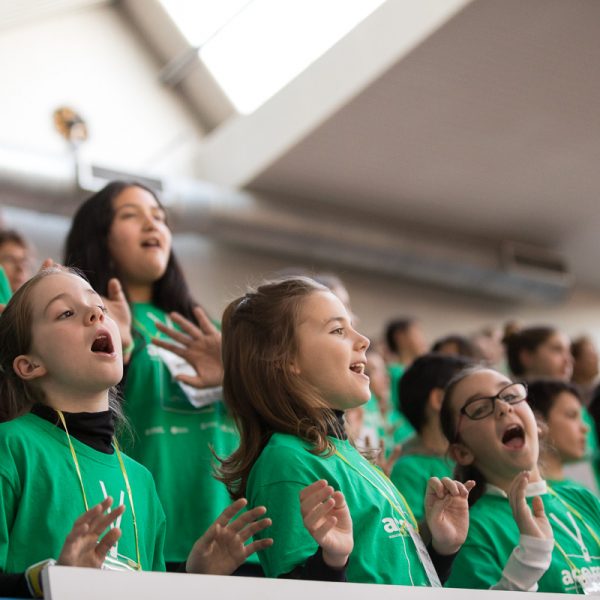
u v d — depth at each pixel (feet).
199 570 7.70
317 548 8.19
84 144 28.45
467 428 11.30
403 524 9.11
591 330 38.99
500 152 30.35
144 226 13.30
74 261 13.15
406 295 35.53
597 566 11.27
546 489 11.69
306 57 28.89
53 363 8.77
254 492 8.82
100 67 29.53
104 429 8.92
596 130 29.55
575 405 14.57
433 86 27.12
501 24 25.07
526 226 34.94
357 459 9.50
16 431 8.42
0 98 27.32
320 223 31.12
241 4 28.99
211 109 31.35
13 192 25.13
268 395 9.53
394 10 26.25
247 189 30.35
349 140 28.94
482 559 10.69
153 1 30.12
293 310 9.80
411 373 14.25
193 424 12.17
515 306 37.78
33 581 6.93
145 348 12.49
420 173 31.04
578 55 26.40
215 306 30.68
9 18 27.45
